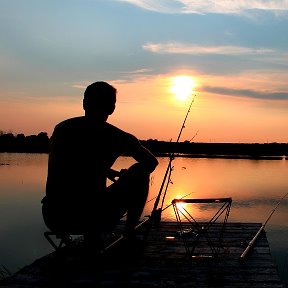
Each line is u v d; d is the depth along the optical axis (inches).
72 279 140.1
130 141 135.2
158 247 187.8
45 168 1443.2
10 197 755.4
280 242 432.5
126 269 151.3
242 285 134.8
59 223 135.3
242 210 624.7
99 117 135.1
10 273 297.6
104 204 134.1
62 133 134.6
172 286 133.8
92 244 142.9
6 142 2797.7
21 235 447.8
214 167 1876.2
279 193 847.1
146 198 140.8
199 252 179.8
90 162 131.9
